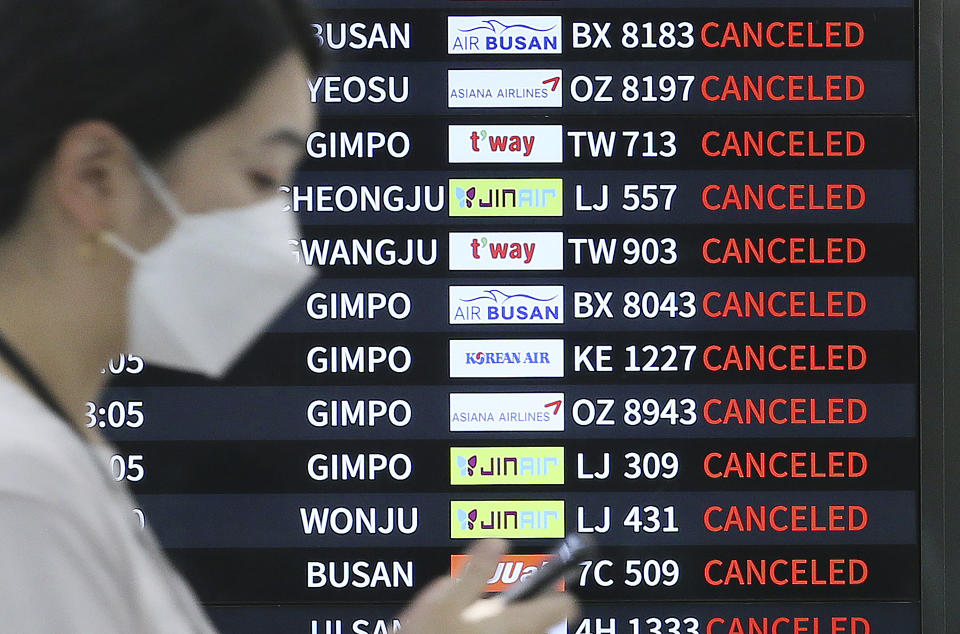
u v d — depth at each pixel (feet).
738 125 18.62
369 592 18.61
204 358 8.08
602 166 18.65
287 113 7.55
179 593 7.81
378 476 18.63
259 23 7.22
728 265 18.62
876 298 18.60
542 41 18.63
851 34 18.62
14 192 6.89
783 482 18.62
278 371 18.56
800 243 18.62
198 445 18.48
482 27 18.62
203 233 7.48
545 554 18.65
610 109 18.65
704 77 18.65
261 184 7.81
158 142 7.07
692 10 18.60
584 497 18.66
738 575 18.62
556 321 18.67
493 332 18.69
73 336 7.34
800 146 18.62
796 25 18.62
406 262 18.66
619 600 18.62
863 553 18.63
